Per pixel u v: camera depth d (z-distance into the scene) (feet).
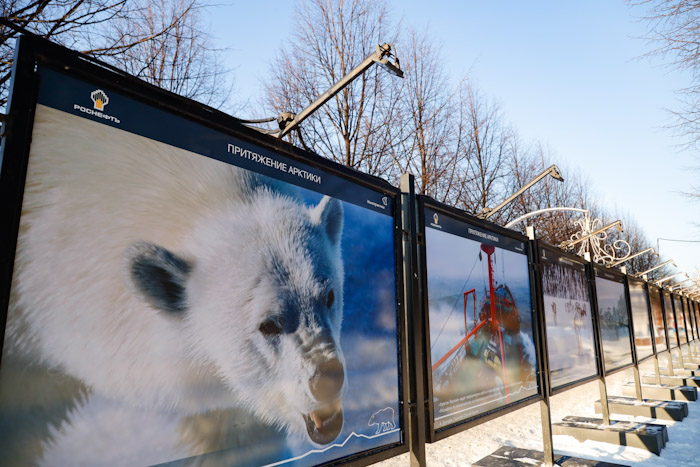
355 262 10.65
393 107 42.65
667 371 54.19
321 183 9.97
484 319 15.92
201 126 7.77
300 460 8.70
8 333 5.46
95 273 6.27
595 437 24.32
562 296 22.59
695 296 83.97
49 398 5.72
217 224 7.81
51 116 6.05
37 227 5.79
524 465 18.71
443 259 14.23
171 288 7.08
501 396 16.14
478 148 53.93
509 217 59.16
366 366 10.55
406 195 13.00
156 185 7.05
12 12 20.67
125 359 6.45
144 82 6.98
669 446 23.86
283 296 8.75
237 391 7.77
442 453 21.89
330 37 41.24
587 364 24.44
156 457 6.63
